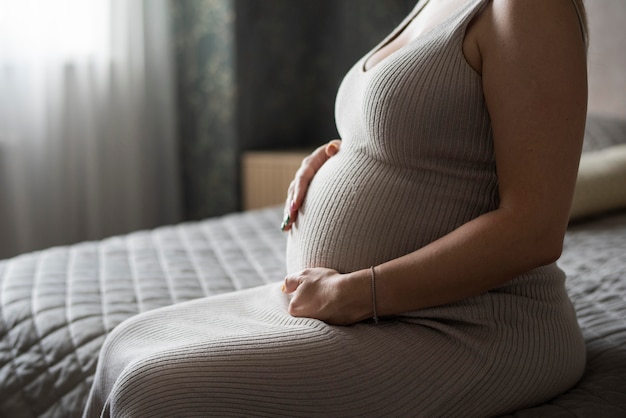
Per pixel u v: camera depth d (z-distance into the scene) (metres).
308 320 1.01
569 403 1.05
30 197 3.12
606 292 1.54
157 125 3.60
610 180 2.28
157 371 0.91
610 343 1.25
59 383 1.34
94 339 1.38
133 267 1.80
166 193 3.67
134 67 3.40
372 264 1.04
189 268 1.79
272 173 3.45
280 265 1.81
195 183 3.73
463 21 0.97
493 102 0.95
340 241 1.07
